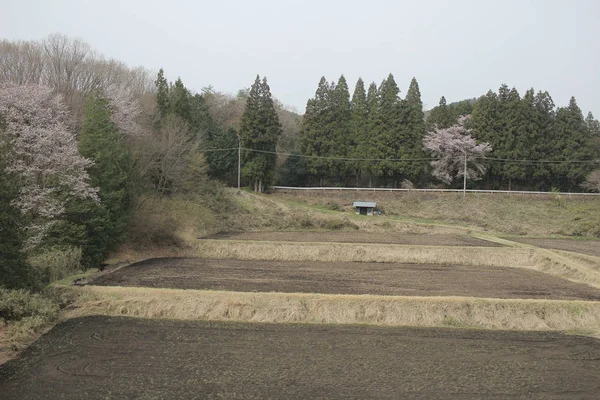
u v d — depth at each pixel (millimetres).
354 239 33500
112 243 24781
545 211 49469
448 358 11617
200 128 53688
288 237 34094
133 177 28406
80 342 12367
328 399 9203
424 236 37562
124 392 9367
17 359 11148
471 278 21562
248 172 53469
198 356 11445
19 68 33156
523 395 9555
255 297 15562
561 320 14828
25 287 15047
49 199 19219
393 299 15406
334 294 16578
